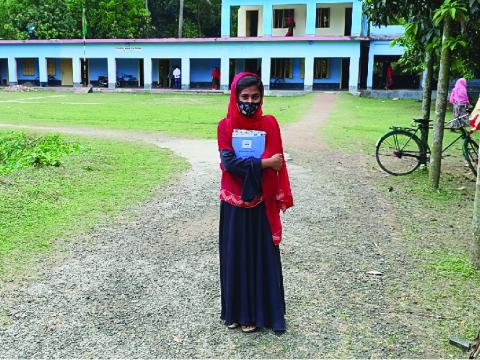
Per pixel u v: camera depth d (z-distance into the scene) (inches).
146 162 351.9
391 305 149.9
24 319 139.3
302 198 267.1
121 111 744.3
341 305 149.6
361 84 1234.6
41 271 169.8
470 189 292.7
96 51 1325.0
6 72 1460.4
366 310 146.7
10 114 691.4
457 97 408.8
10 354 123.1
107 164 337.1
